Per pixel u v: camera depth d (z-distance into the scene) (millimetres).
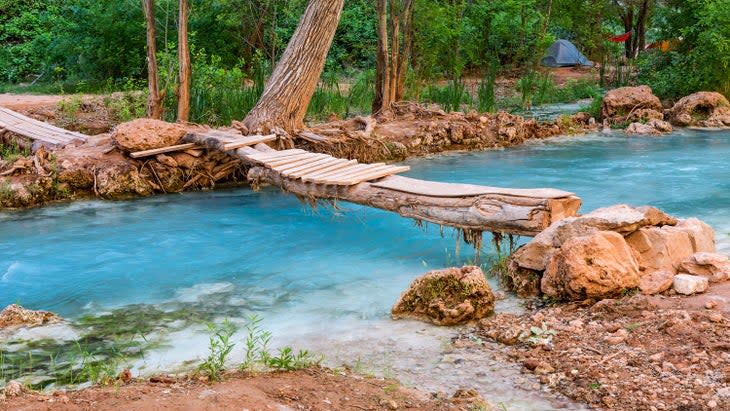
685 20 23656
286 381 4848
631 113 19984
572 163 14930
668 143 17438
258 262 8594
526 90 23969
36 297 7539
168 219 10758
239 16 22828
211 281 7887
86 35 22219
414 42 22719
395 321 6336
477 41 29609
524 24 29906
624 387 4746
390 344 5785
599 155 15883
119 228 10289
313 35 14250
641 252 6793
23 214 11094
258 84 17656
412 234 9688
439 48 22703
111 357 5746
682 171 13867
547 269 6598
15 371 5461
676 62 22828
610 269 6277
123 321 6656
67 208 11422
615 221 6684
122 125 12359
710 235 7309
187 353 5793
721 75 21625
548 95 26156
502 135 17234
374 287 7465
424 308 6305
